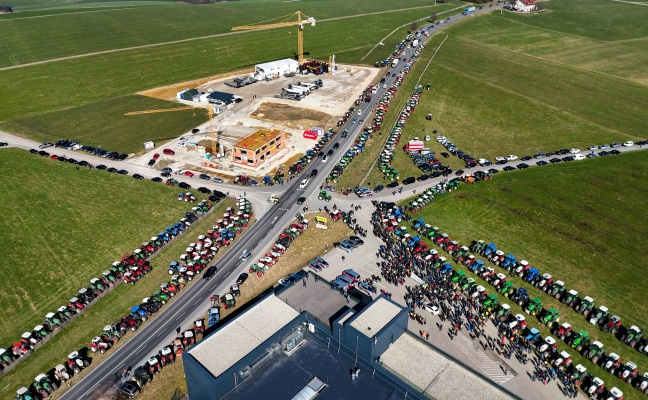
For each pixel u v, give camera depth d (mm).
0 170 155500
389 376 71438
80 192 144125
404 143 177875
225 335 75938
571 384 84625
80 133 183500
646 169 159625
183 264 113250
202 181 151000
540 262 116062
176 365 88500
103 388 83562
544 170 159125
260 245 121250
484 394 69250
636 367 87312
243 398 70000
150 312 99875
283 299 95250
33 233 125500
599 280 110500
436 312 99500
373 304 80812
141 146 173500
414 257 116000
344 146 173750
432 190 144125
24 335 92875
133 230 126688
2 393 83125
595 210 137250
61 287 107188
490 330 96375
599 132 189125
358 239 121500
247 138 163875
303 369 74562
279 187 147750
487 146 177125
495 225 130125
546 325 97688
